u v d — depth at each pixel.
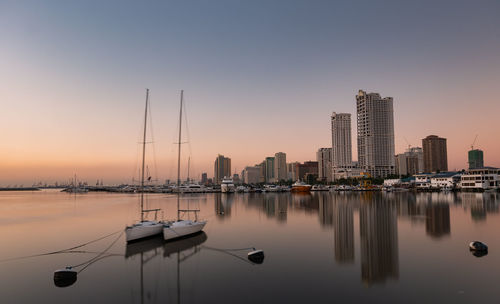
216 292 23.48
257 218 65.00
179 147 48.84
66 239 43.78
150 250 36.50
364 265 29.44
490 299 21.38
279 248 36.69
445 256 31.98
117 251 36.34
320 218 63.34
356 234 44.66
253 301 21.64
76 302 22.17
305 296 22.36
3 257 34.41
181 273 28.16
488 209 76.00
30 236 46.34
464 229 47.25
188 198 151.00
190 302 21.80
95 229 52.69
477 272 26.88
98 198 165.25
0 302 22.27
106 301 22.30
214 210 84.12
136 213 79.62
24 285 25.75
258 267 29.42
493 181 175.62
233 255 33.94
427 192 186.38
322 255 33.25
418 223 54.03
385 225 52.25
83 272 28.95
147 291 24.05
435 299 21.53
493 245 36.53
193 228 44.62
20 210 90.69
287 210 81.38
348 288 23.77
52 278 27.41
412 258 31.41
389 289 23.42
